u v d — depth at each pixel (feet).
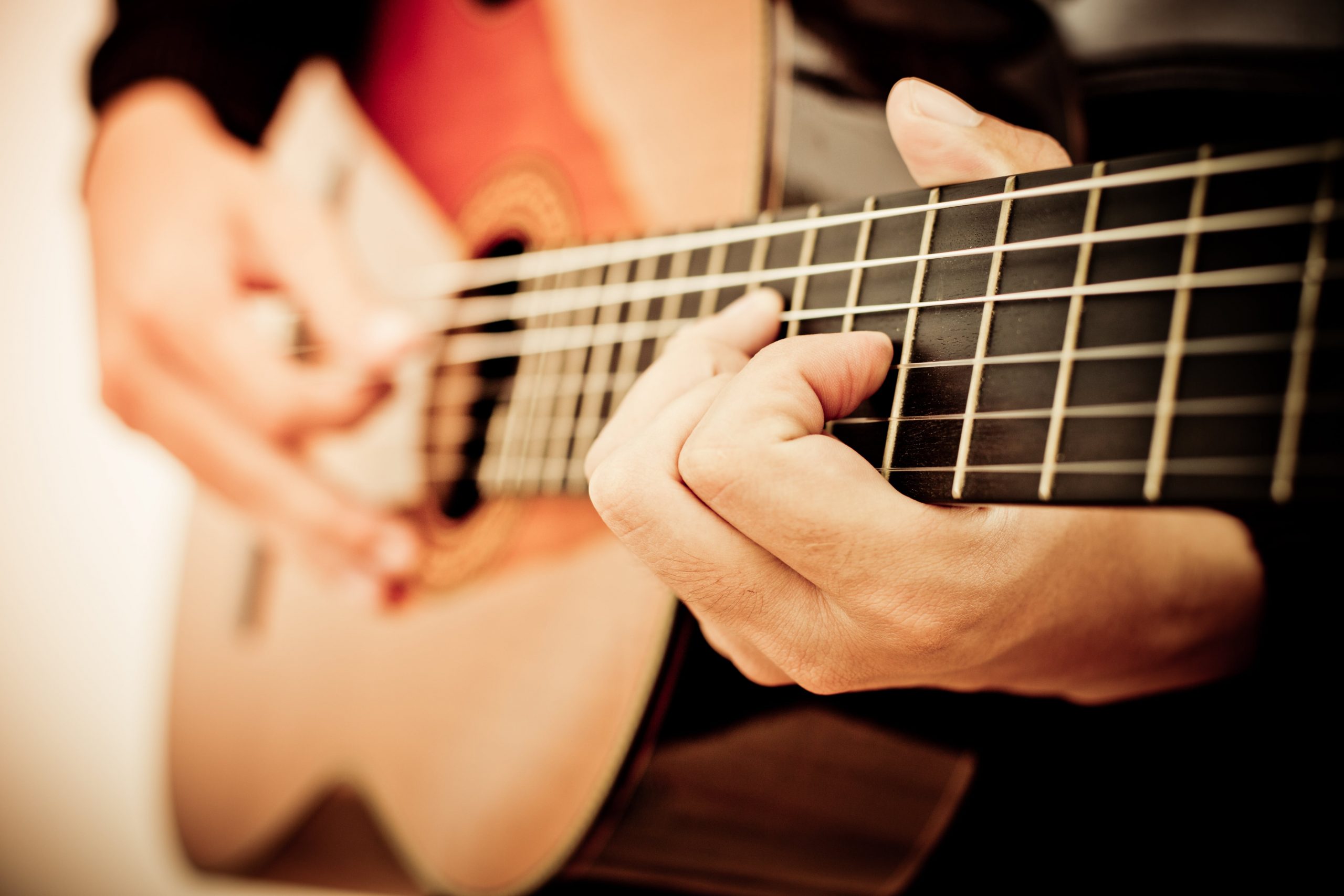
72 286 5.00
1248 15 1.68
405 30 2.75
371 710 2.46
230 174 2.67
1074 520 1.47
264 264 2.68
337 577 2.48
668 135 1.88
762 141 1.73
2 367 5.07
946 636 1.41
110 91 2.93
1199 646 1.63
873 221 1.44
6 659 4.97
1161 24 1.70
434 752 2.21
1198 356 1.29
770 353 1.37
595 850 1.84
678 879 1.98
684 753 1.74
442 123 2.56
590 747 1.79
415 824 2.26
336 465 2.53
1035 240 1.35
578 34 2.11
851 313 1.44
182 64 2.83
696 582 1.41
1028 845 1.86
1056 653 1.53
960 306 1.38
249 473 2.49
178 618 3.33
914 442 1.38
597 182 2.05
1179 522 1.61
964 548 1.38
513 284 2.02
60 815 4.89
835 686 1.46
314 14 2.97
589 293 1.75
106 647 4.93
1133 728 1.78
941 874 1.92
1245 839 1.73
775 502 1.35
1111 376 1.31
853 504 1.35
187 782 3.26
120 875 4.82
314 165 2.92
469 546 2.18
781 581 1.41
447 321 2.32
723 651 1.54
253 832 2.97
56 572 5.00
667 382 1.44
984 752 1.77
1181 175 1.30
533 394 1.87
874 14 1.68
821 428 1.37
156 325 2.49
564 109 2.16
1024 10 1.70
